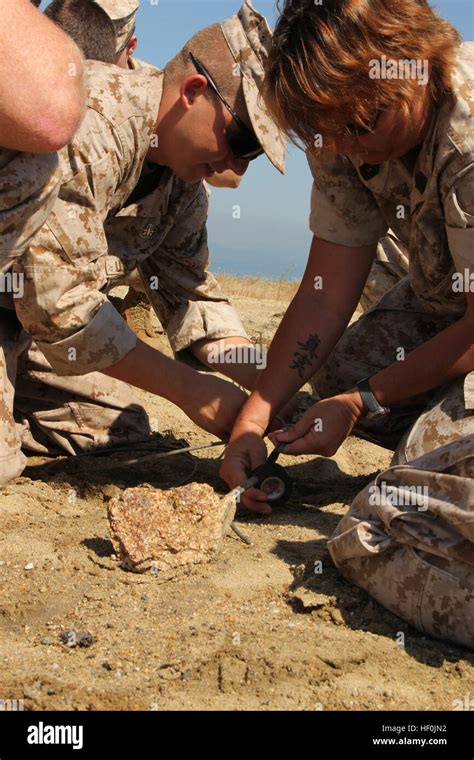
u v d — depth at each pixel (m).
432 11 2.38
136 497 2.50
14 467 3.01
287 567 2.49
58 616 2.20
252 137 2.97
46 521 2.75
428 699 1.89
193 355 3.59
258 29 2.89
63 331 2.84
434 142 2.50
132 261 3.28
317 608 2.24
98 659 2.00
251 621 2.19
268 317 7.14
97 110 2.82
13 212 2.34
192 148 2.97
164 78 2.99
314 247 3.08
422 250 2.82
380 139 2.46
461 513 1.96
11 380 3.16
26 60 2.14
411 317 3.31
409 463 2.26
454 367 2.74
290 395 3.02
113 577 2.40
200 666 1.97
